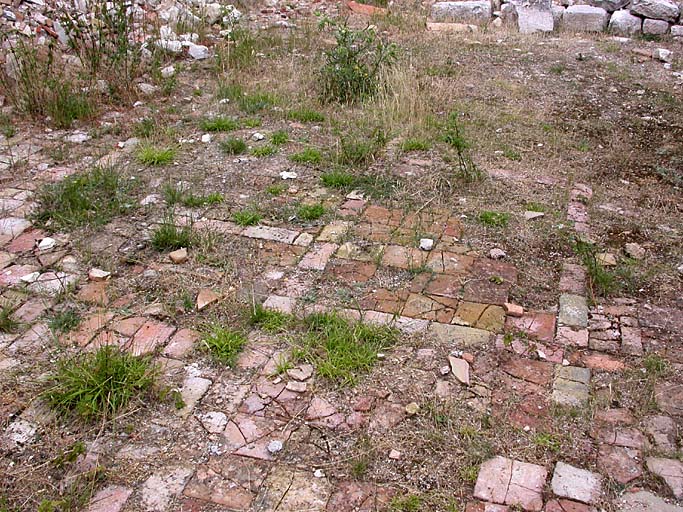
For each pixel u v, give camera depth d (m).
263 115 6.89
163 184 5.51
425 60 8.68
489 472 3.05
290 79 7.78
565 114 7.18
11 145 6.14
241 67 8.12
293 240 4.78
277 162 5.93
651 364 3.65
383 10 11.01
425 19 10.66
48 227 4.86
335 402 3.42
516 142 6.42
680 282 4.42
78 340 3.80
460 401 3.43
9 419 3.30
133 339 3.81
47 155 5.96
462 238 4.84
